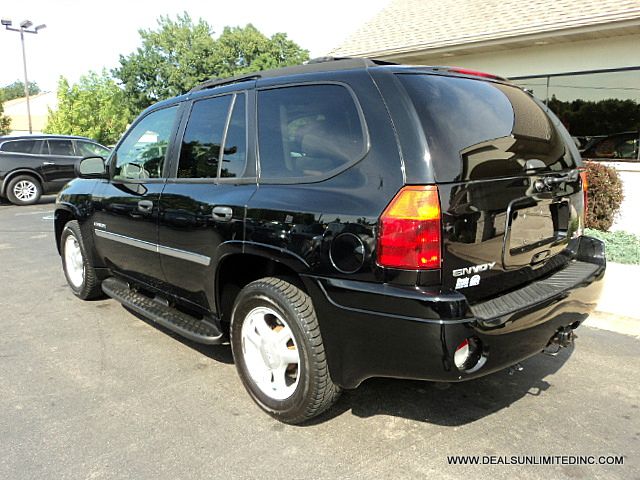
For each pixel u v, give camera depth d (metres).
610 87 9.25
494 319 2.43
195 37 46.34
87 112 28.73
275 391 3.00
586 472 2.54
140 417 3.05
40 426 2.96
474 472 2.54
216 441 2.81
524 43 9.69
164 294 3.99
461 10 11.96
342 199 2.55
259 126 3.14
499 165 2.64
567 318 2.89
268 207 2.86
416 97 2.53
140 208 3.92
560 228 3.14
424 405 3.17
